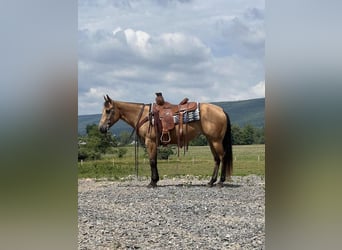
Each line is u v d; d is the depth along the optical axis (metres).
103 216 9.04
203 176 9.02
